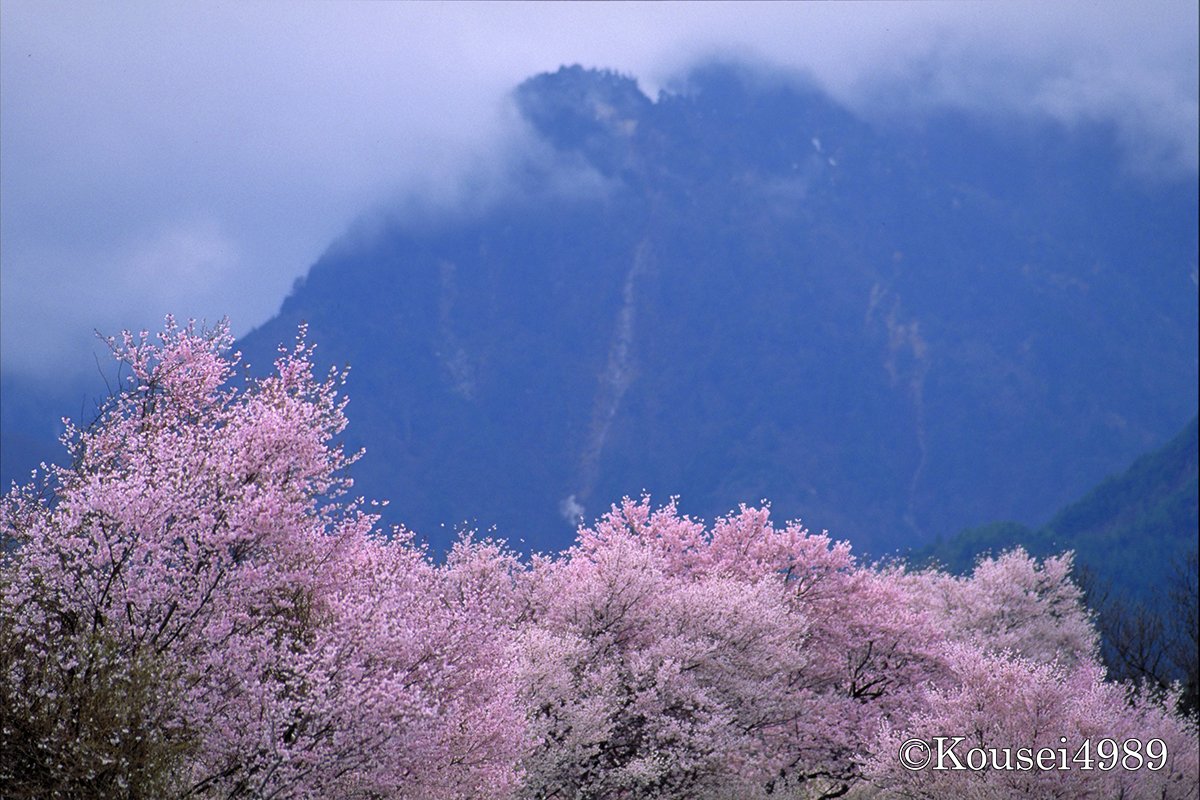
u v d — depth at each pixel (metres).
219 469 15.17
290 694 14.20
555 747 20.91
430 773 15.45
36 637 14.09
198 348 17.06
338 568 15.98
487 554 24.33
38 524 14.49
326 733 14.18
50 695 13.55
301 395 16.41
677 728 22.94
